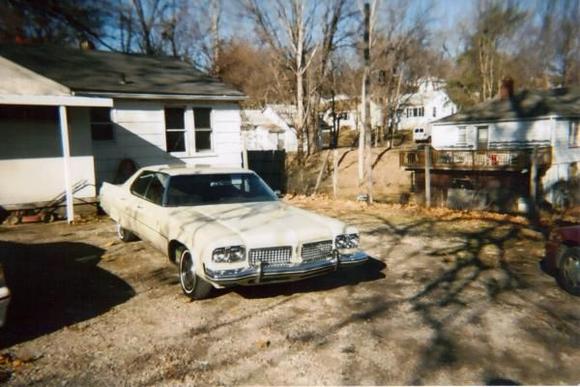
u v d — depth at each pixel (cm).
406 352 368
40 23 2331
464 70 4797
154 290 520
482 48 4275
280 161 1934
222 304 476
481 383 322
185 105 1301
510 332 405
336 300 488
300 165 2964
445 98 5269
